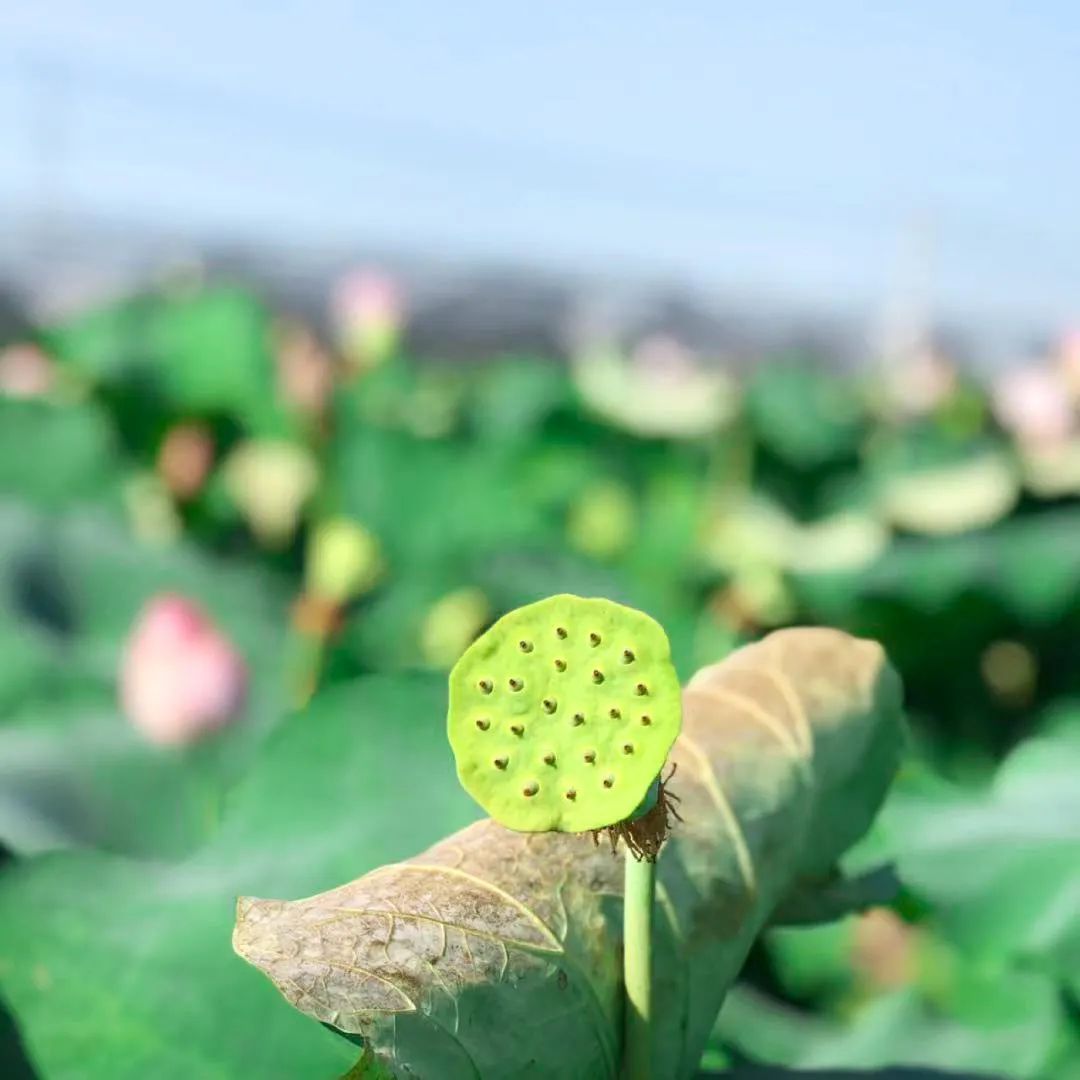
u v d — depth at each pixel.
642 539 4.50
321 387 4.27
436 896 0.81
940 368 5.91
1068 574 3.70
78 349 4.59
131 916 1.05
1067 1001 1.40
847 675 0.99
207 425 4.45
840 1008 1.95
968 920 1.41
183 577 3.18
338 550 2.80
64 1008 0.98
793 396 5.32
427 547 4.10
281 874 1.12
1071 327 4.77
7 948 1.02
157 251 17.06
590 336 16.98
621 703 0.76
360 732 1.23
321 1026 0.96
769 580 3.76
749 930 0.92
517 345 17.58
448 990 0.78
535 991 0.80
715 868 0.90
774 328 18.70
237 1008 0.97
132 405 4.46
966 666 3.76
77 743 2.27
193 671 2.26
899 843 1.48
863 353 19.00
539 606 0.76
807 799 0.95
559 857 0.85
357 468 4.23
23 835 1.95
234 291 4.66
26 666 2.51
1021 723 3.70
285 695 2.80
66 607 3.05
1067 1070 1.36
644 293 18.36
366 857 1.13
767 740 0.95
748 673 0.99
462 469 4.29
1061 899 1.40
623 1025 0.84
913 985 1.68
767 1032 1.50
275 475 4.07
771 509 4.61
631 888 0.82
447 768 1.21
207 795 2.19
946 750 3.48
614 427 4.85
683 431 4.88
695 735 0.94
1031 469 4.45
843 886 1.02
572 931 0.83
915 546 4.03
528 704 0.76
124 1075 0.95
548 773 0.76
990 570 3.68
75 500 4.12
